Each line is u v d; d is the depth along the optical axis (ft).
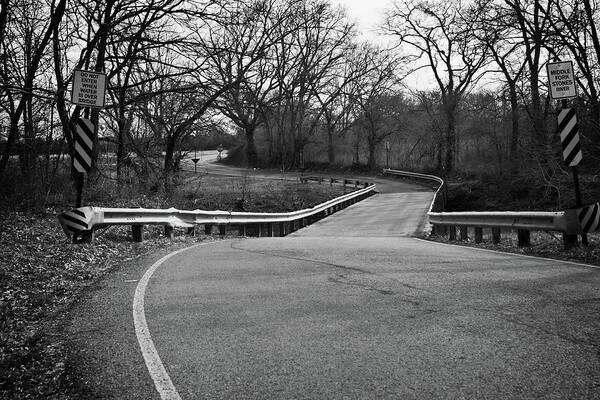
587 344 16.26
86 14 61.72
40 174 55.83
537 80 105.70
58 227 45.70
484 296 22.80
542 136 104.47
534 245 43.70
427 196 142.72
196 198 103.86
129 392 13.75
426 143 240.12
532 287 24.61
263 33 82.53
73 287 28.02
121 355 16.49
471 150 215.72
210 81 67.46
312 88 222.48
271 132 254.47
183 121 86.63
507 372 14.23
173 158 91.86
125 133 73.31
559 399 12.59
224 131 102.58
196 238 55.88
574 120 38.45
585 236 37.93
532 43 102.47
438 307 21.07
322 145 263.29
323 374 14.42
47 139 57.67
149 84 80.53
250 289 25.59
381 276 28.07
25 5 51.55
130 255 40.09
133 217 45.85
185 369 15.15
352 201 134.62
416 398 12.78
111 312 21.79
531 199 109.81
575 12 86.58
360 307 21.38
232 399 13.08
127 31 63.98
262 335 18.04
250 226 89.45
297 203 127.24
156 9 60.85
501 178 125.29
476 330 17.92
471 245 48.01
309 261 34.42
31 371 15.87
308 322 19.42
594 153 93.25
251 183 168.04
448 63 176.76
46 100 51.70
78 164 40.19
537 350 15.83
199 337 18.03
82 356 16.58
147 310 21.91
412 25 178.19
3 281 28.17
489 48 117.91
